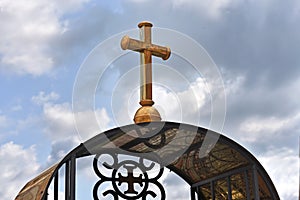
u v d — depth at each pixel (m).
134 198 4.79
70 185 4.15
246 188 4.51
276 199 4.39
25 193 4.20
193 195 5.14
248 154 4.41
